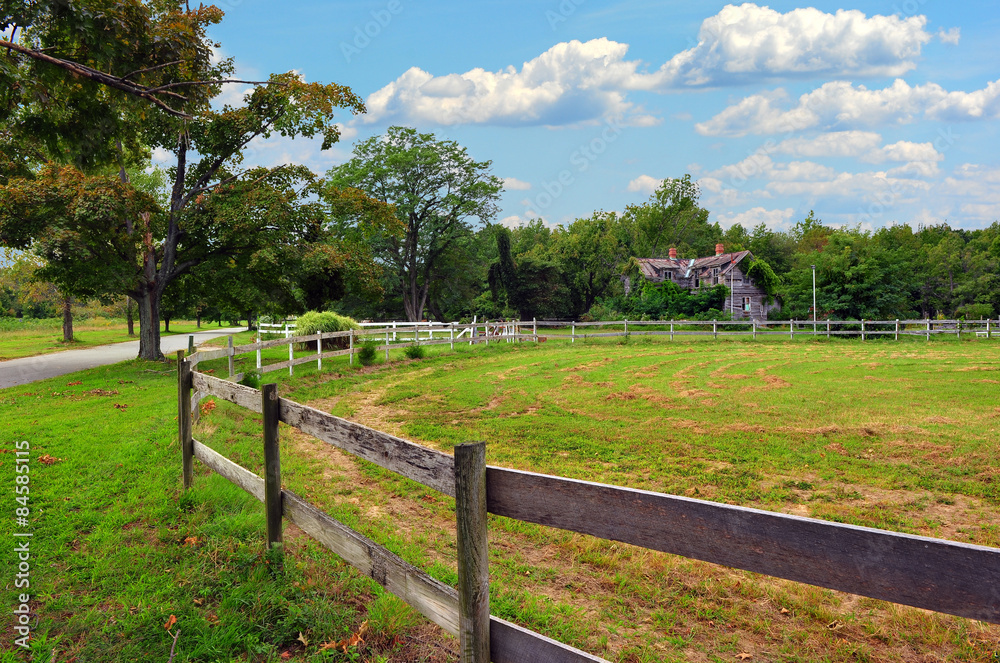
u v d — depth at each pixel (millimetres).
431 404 12562
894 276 39312
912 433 9086
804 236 94625
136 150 22359
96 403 11945
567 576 4445
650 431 9516
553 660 2188
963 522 5617
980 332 31359
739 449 8273
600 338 30797
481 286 64312
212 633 3318
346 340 22406
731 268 46875
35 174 20750
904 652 3465
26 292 38781
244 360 20641
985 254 56125
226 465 5117
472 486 2402
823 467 7398
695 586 4258
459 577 2441
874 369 17250
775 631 3691
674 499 2006
